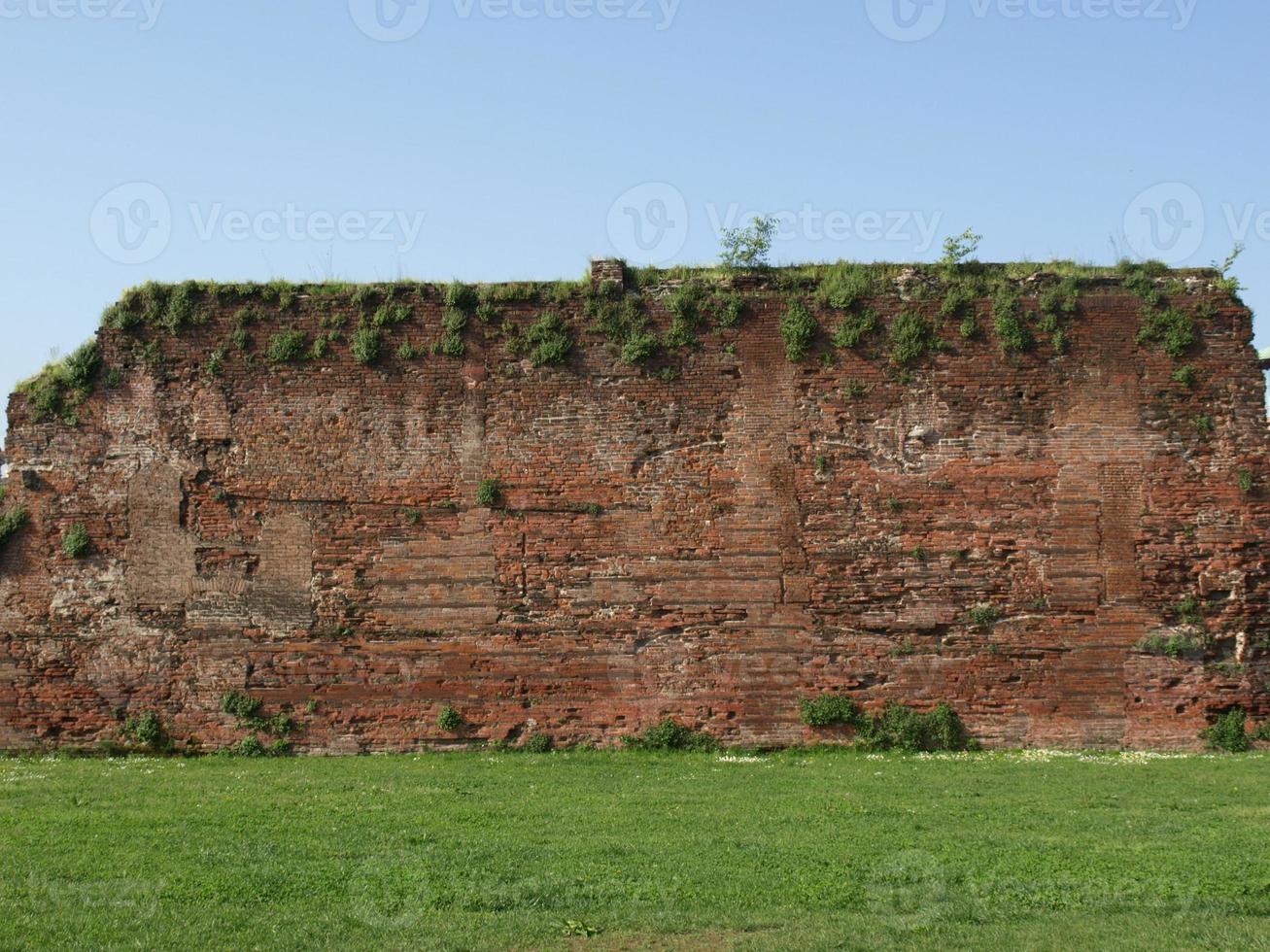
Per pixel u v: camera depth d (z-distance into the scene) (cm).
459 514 2080
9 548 2105
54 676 2081
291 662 2067
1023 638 2045
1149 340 2098
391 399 2103
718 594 2058
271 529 2089
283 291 2127
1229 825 1409
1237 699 2033
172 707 2069
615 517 2072
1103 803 1553
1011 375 2092
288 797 1634
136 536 2095
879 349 2100
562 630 2059
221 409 2111
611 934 1034
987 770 1816
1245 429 2084
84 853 1299
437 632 2064
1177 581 2056
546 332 2103
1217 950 962
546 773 1825
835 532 2066
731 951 988
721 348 2103
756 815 1486
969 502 2067
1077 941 988
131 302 2139
